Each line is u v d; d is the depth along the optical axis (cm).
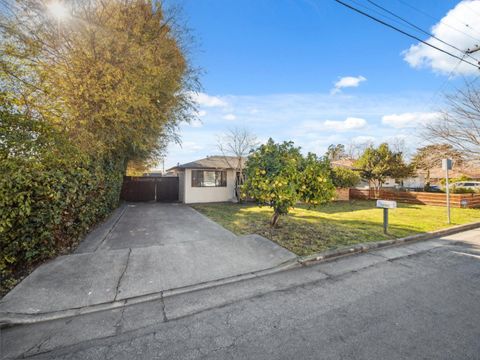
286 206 615
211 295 333
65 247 482
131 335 245
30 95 432
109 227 702
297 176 584
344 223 799
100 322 268
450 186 1700
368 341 231
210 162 1563
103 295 323
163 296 328
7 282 338
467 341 231
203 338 238
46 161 388
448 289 349
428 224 805
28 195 345
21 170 335
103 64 551
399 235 648
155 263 429
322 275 405
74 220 519
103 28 576
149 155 1223
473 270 427
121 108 588
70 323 266
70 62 528
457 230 764
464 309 292
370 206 1314
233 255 480
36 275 361
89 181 570
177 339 237
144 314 285
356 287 356
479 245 598
